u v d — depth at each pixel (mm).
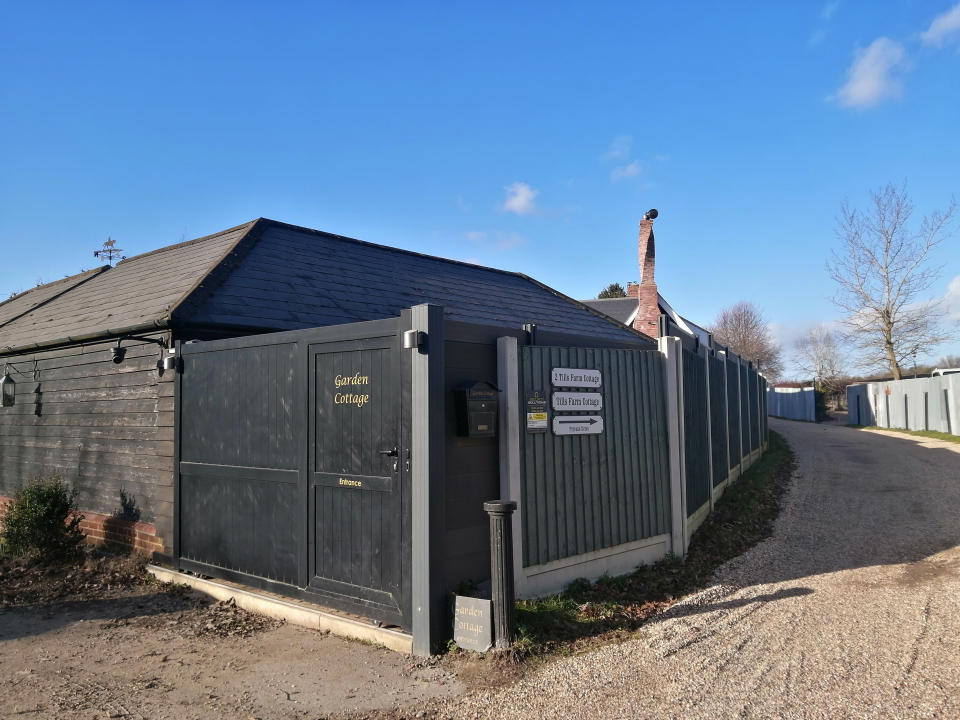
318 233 12328
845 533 8805
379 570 5348
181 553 7254
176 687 4590
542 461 6141
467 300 11953
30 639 5660
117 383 8531
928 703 3906
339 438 5707
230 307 7977
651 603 5988
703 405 9945
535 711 4012
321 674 4719
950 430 25219
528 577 5867
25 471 10258
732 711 3900
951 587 6219
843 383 52812
